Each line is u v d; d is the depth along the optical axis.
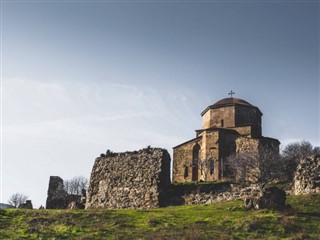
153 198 42.28
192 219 30.22
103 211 33.69
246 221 28.17
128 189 44.12
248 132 63.84
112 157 47.03
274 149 60.22
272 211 30.48
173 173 63.56
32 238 26.75
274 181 48.59
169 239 25.67
